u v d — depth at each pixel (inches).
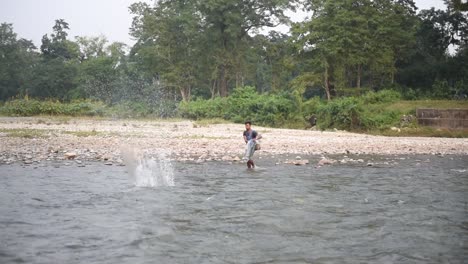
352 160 658.8
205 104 1785.2
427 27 2315.5
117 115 1766.7
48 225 275.0
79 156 641.6
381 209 328.8
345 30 1900.8
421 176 503.5
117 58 2930.6
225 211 318.3
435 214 314.3
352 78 2197.3
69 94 3112.7
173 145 809.5
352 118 1393.9
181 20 2330.2
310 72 2073.1
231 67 2337.6
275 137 1039.6
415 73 2171.5
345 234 261.6
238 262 212.8
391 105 1642.5
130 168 522.0
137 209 322.0
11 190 386.6
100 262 210.4
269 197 371.6
